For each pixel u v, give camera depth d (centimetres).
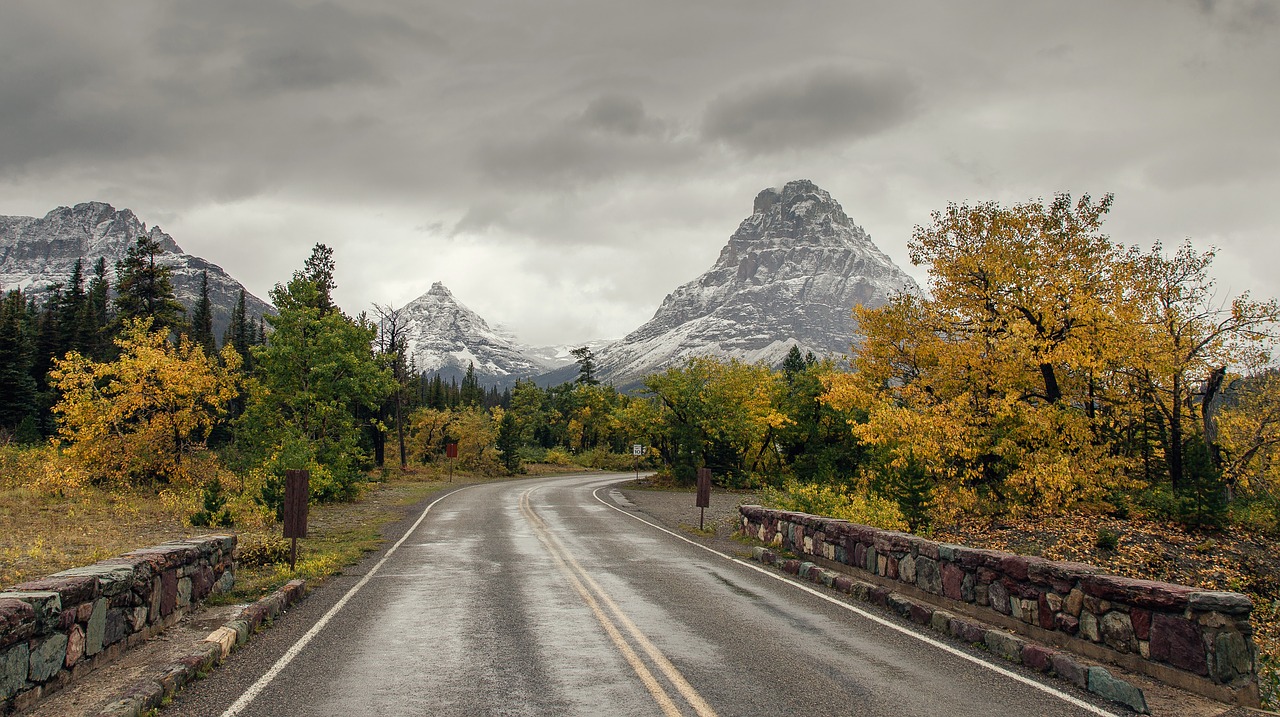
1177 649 647
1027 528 2005
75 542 1448
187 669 668
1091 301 2053
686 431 4894
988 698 634
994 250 2294
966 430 2189
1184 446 2166
